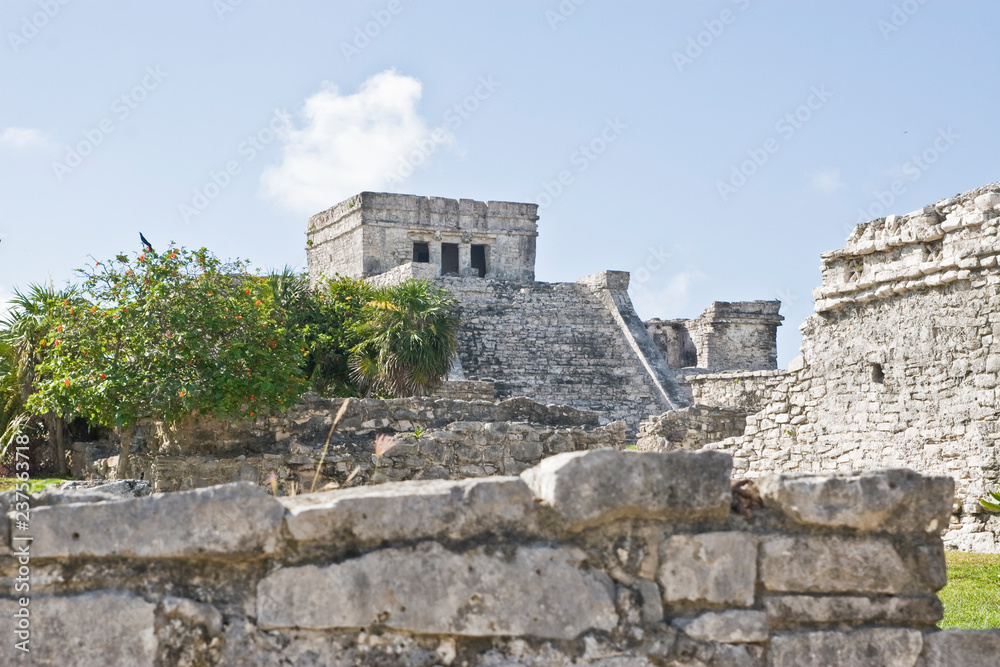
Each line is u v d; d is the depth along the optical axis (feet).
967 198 45.91
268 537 12.41
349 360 92.27
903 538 13.74
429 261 169.37
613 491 12.92
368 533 12.56
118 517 12.44
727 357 154.71
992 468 43.04
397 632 12.46
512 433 41.88
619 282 137.49
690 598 13.11
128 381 41.09
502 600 12.60
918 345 47.75
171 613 12.27
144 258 44.04
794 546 13.42
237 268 46.57
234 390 40.91
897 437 48.70
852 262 52.31
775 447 56.85
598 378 124.98
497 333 128.88
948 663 13.38
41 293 63.36
